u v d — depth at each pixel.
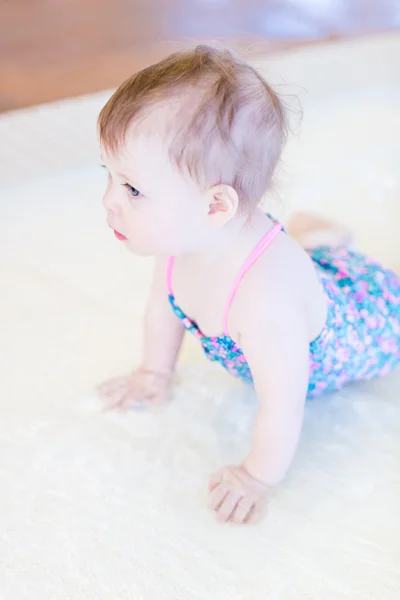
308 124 1.74
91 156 1.61
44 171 1.58
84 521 0.90
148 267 1.36
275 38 2.01
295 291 0.83
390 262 1.33
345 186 1.53
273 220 0.88
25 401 1.07
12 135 1.54
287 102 0.82
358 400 1.05
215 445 0.99
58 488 0.94
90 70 1.84
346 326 0.96
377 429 1.00
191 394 1.06
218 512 0.90
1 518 0.90
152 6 2.22
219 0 2.27
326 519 0.89
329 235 1.08
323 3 2.28
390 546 0.86
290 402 0.85
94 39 2.01
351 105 1.82
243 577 0.83
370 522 0.88
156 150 0.75
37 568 0.85
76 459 0.98
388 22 2.15
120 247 1.40
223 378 1.09
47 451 0.99
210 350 0.96
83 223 1.46
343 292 0.99
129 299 1.28
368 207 1.47
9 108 1.67
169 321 1.01
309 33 2.06
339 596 0.81
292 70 1.79
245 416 1.03
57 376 1.12
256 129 0.77
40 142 1.57
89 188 1.55
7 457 0.98
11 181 1.56
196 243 0.82
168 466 0.96
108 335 1.20
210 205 0.79
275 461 0.89
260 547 0.86
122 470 0.96
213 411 1.04
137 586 0.82
